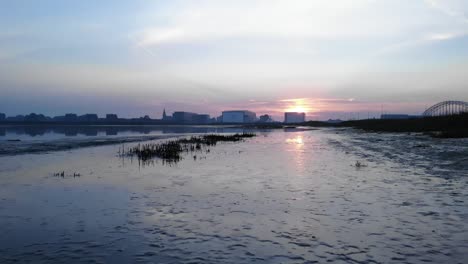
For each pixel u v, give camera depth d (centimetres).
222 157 2905
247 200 1279
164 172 2003
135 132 9494
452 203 1197
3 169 2098
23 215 1080
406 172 1934
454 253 748
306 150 3650
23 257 748
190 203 1234
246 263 706
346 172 1967
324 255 745
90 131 10012
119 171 2039
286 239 852
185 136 6938
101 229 940
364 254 748
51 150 3431
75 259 734
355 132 9331
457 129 6731
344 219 1020
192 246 808
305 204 1210
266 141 5509
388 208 1142
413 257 728
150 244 823
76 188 1512
